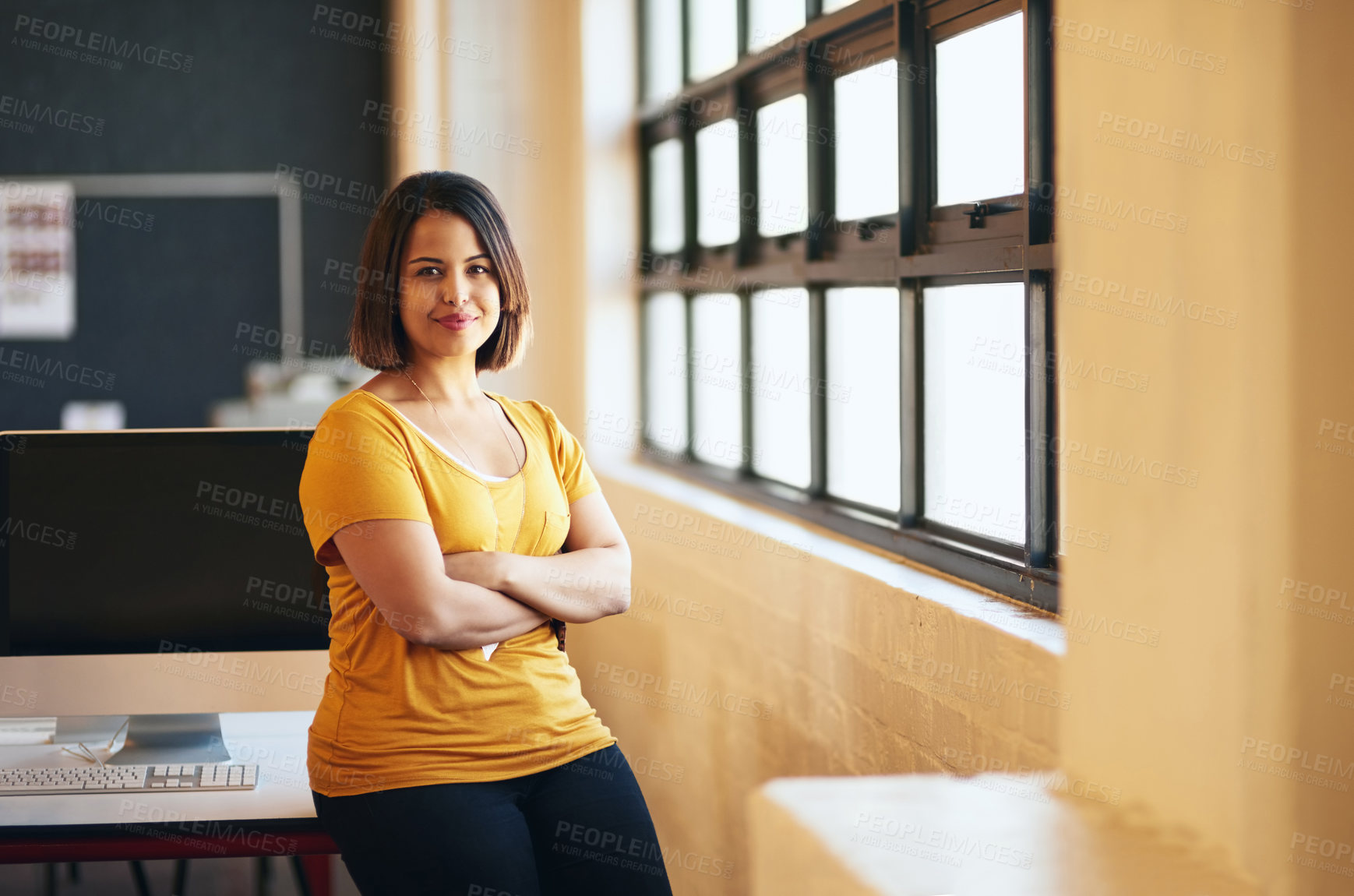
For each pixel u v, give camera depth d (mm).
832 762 2424
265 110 5668
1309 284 1233
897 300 2596
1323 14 1215
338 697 1609
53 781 1809
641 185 4492
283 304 5750
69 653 1931
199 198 5668
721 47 3748
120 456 1945
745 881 2928
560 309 4781
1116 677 1463
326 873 2363
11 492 1918
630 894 1625
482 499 1655
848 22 2686
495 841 1529
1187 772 1350
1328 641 1237
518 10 4766
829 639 2430
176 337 5711
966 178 2277
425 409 1687
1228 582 1295
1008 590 2006
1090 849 1377
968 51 2246
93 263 5633
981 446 2232
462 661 1600
